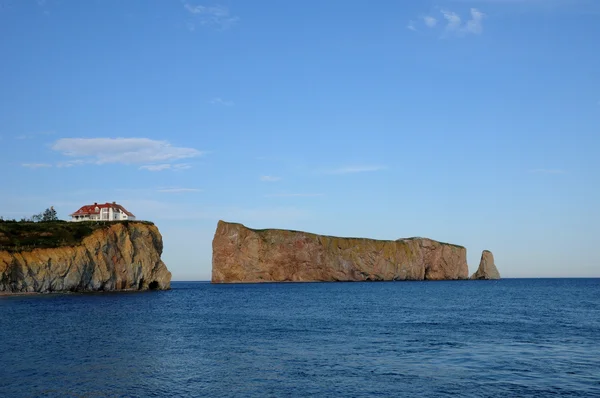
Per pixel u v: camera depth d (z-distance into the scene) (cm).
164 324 5262
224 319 5897
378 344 3938
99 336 4250
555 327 5034
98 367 2989
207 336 4378
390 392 2497
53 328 4703
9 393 2402
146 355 3397
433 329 4897
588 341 4075
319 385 2630
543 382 2683
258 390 2527
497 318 5991
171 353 3491
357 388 2570
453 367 3059
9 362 3088
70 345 3750
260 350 3647
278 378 2770
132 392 2461
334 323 5481
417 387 2588
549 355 3450
